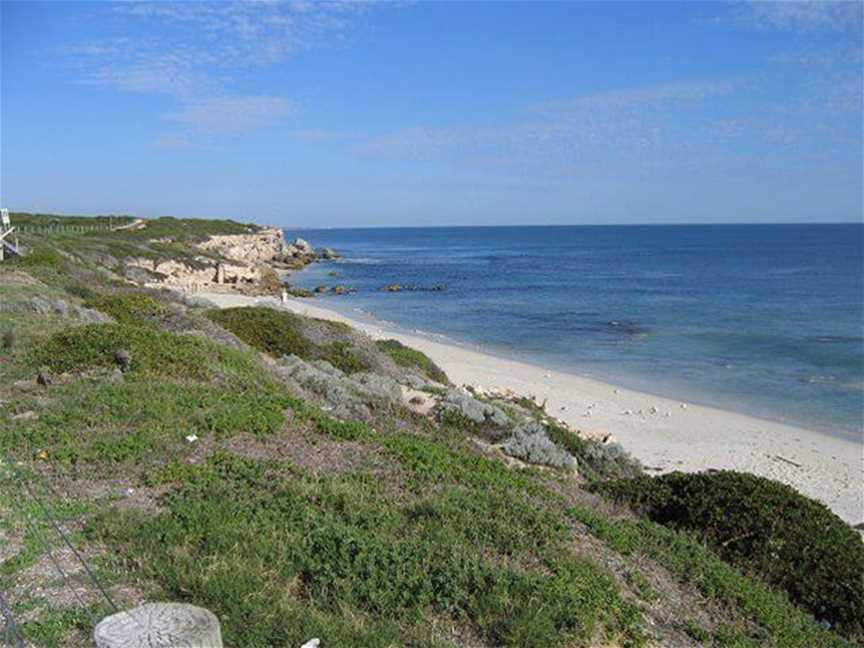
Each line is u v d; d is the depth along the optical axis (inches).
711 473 473.4
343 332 962.7
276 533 293.4
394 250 6092.5
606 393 1176.2
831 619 355.3
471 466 439.2
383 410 597.3
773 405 1125.1
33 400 447.2
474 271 3722.9
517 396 1032.8
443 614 257.8
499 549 308.0
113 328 588.4
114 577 258.8
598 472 644.1
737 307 2237.9
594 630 261.4
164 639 182.7
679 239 7716.5
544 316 2097.7
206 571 261.6
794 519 409.4
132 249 2544.3
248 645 225.5
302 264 3969.0
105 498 324.5
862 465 847.1
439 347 1566.2
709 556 363.9
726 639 283.7
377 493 357.7
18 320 679.1
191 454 386.9
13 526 291.7
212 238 3609.7
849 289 2704.2
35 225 3036.4
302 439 433.4
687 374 1342.3
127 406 442.3
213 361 585.3
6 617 225.1
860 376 1320.1
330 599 261.0
